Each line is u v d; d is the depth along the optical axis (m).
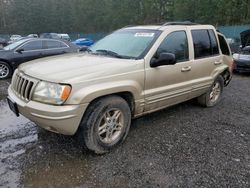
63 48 10.30
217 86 5.86
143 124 4.70
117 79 3.55
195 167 3.36
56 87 3.13
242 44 13.38
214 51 5.47
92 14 53.78
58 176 3.12
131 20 50.00
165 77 4.22
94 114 3.39
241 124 4.88
